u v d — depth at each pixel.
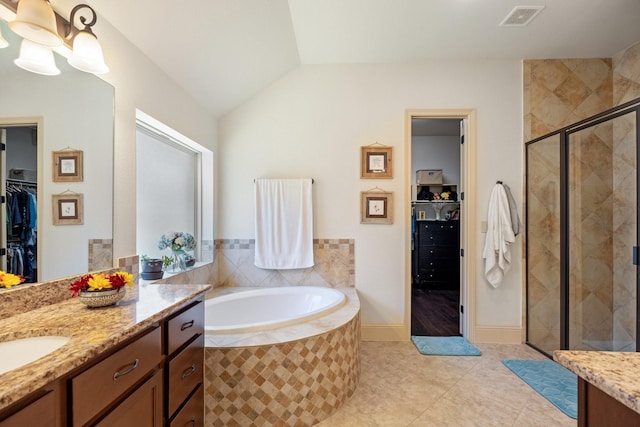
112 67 1.64
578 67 2.93
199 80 2.46
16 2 1.11
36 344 0.91
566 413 1.86
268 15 2.19
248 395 1.67
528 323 2.92
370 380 2.26
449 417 1.84
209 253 3.03
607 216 2.61
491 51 2.82
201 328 1.52
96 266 1.52
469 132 2.99
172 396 1.24
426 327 3.43
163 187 2.58
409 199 3.04
